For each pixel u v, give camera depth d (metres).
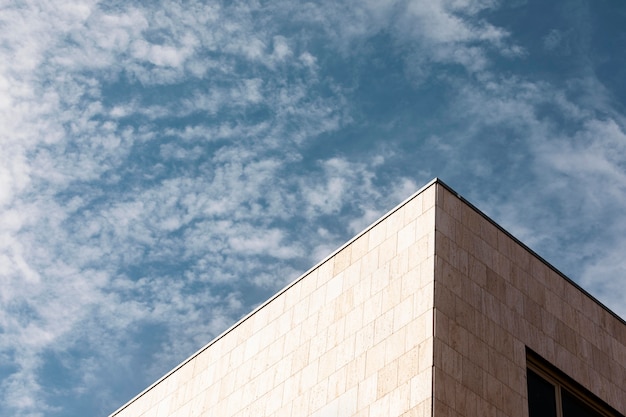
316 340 23.88
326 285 24.75
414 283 22.08
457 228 22.92
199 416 26.23
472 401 20.41
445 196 23.27
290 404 23.34
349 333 22.98
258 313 26.64
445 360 20.55
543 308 23.50
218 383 26.45
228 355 26.80
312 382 23.12
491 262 23.06
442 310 21.27
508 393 21.23
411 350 20.98
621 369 24.44
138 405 29.16
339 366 22.62
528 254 24.09
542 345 22.86
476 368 20.98
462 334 21.25
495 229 23.75
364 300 23.19
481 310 22.03
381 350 21.75
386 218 24.14
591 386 23.39
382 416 20.62
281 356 24.72
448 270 22.03
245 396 25.06
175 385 28.19
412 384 20.42
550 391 22.67
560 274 24.56
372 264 23.66
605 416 23.52
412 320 21.47
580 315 24.34
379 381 21.27
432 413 19.62
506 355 21.81
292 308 25.45
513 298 22.95
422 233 22.78
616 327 25.11
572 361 23.34
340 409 21.80
